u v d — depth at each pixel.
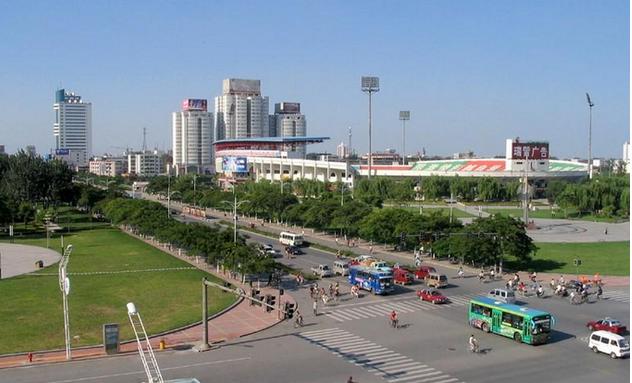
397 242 127.06
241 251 96.56
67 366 57.56
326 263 118.38
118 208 166.88
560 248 131.88
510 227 106.69
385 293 90.75
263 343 65.62
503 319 68.00
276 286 96.38
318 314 78.88
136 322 73.50
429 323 74.25
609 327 68.75
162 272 106.94
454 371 56.28
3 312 78.06
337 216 144.00
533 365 58.12
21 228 175.38
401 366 57.72
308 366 57.62
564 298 88.19
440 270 110.56
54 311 78.75
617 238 148.50
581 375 55.25
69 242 148.25
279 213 180.88
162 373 55.69
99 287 94.19
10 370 56.25
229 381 53.44
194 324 72.94
